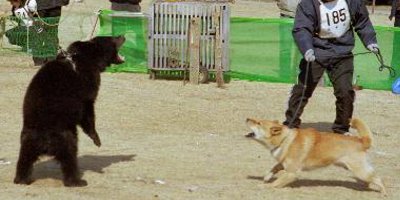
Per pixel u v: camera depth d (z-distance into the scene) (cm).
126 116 1440
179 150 1209
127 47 1916
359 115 1554
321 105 1616
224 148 1230
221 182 1020
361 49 1847
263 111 1534
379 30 1847
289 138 980
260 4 3938
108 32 1961
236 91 1727
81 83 975
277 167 1019
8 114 1427
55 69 966
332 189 1006
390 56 1850
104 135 1296
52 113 950
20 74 1827
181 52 1808
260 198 949
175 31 1806
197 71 1781
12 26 2153
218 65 1778
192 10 1791
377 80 1855
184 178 1040
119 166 1098
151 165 1109
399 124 1486
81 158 1140
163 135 1312
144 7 3194
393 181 1069
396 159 1208
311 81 1275
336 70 1283
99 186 982
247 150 1220
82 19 2775
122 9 1973
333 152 972
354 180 1057
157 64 1817
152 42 1812
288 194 972
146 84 1759
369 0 4128
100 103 1530
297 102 1283
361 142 980
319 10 1243
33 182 995
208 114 1484
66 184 972
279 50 1856
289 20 1842
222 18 1786
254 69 1875
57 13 1997
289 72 1848
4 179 1010
